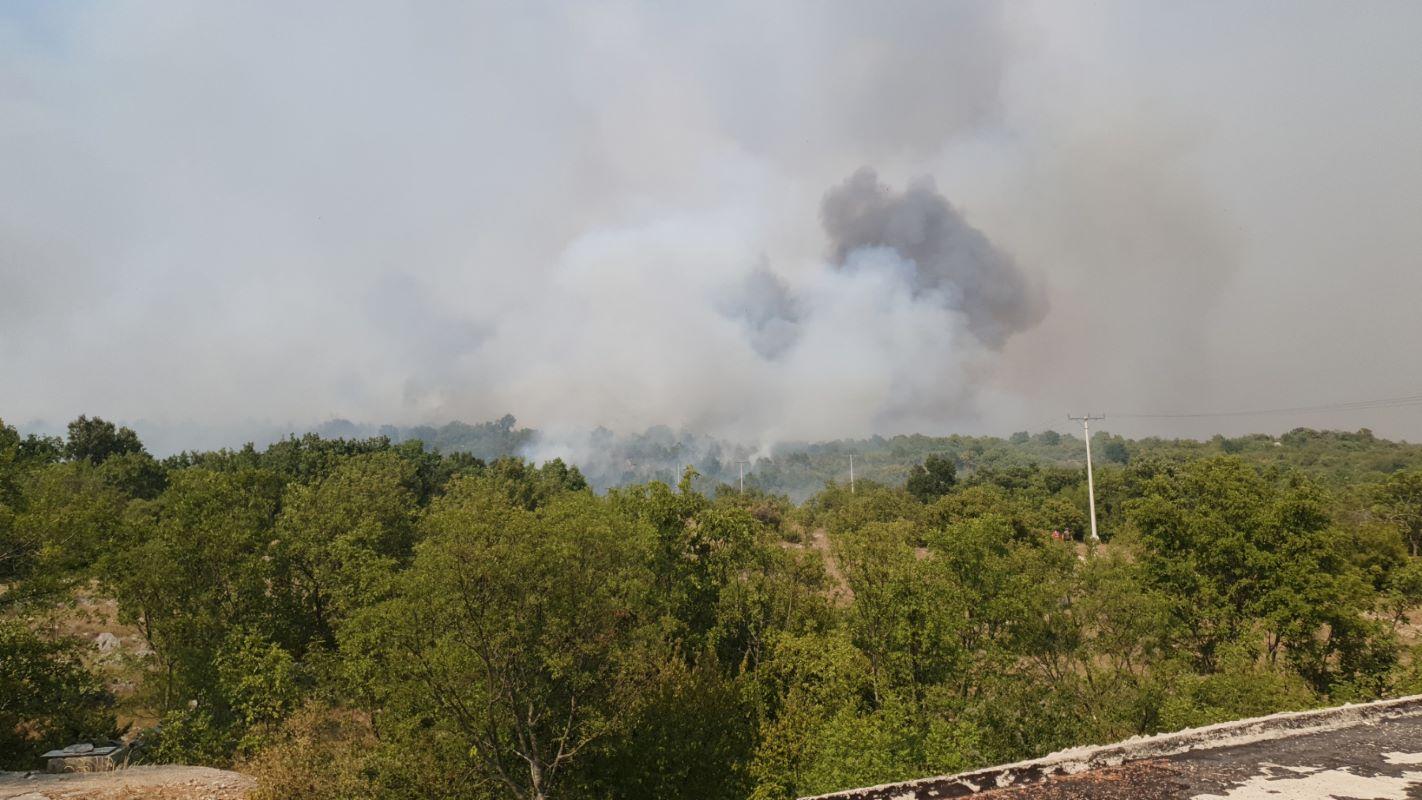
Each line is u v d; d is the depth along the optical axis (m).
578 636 21.08
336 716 27.12
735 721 24.30
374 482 42.06
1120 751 6.35
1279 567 28.80
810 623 30.70
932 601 26.33
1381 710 7.37
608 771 22.91
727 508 33.16
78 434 77.69
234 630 28.59
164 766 25.20
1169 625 27.88
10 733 25.89
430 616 19.45
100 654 36.25
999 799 5.59
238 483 34.78
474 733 19.78
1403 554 41.47
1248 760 6.23
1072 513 80.56
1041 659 25.27
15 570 26.98
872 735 19.45
